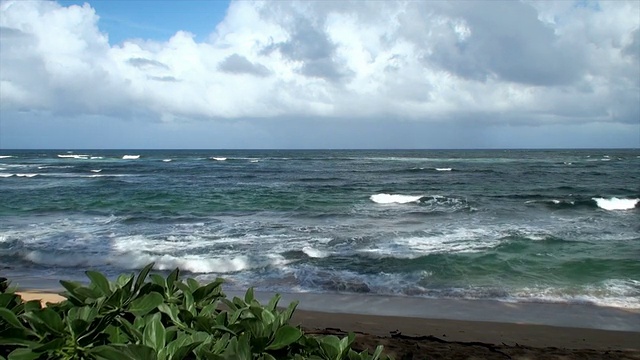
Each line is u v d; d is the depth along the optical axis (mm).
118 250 11758
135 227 15398
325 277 9492
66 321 1600
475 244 12531
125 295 1754
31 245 12352
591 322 7113
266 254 11289
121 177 39031
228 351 1365
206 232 14406
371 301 8078
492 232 14492
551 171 48812
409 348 5328
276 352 1562
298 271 9898
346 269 10055
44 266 10469
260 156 104812
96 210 19531
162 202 22312
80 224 15953
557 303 8039
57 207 20328
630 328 6855
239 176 41375
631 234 14219
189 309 1789
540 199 24578
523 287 8938
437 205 22031
